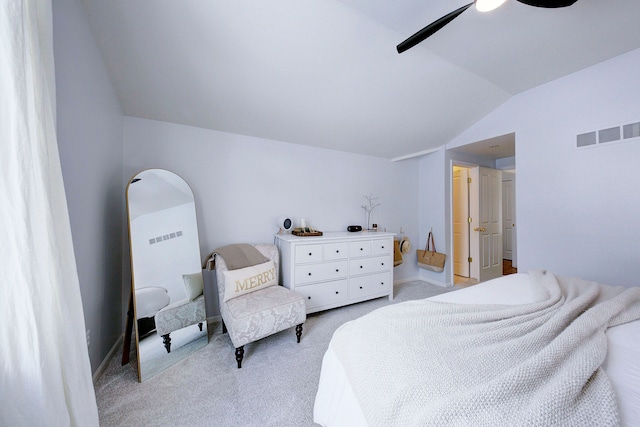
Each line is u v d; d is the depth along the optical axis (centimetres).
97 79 151
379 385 67
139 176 177
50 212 76
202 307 202
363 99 228
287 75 190
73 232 124
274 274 223
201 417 124
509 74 216
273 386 148
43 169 75
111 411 127
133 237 165
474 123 297
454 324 93
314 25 152
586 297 110
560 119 221
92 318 146
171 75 177
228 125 239
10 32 66
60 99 113
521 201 248
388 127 281
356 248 271
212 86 192
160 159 219
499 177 402
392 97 231
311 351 186
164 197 189
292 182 286
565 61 197
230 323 171
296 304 192
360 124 267
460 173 401
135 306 157
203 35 151
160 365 163
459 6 142
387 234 296
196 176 234
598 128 199
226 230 248
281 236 257
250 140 262
